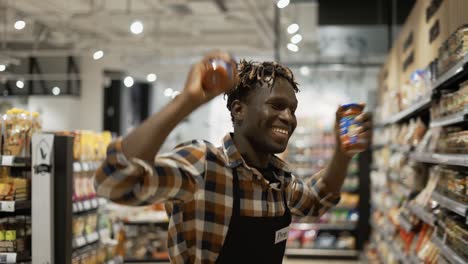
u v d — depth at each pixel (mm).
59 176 4098
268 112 1771
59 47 16078
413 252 4543
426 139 4395
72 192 4211
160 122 1300
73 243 4402
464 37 3012
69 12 12398
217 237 1729
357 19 9234
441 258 3602
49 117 16312
